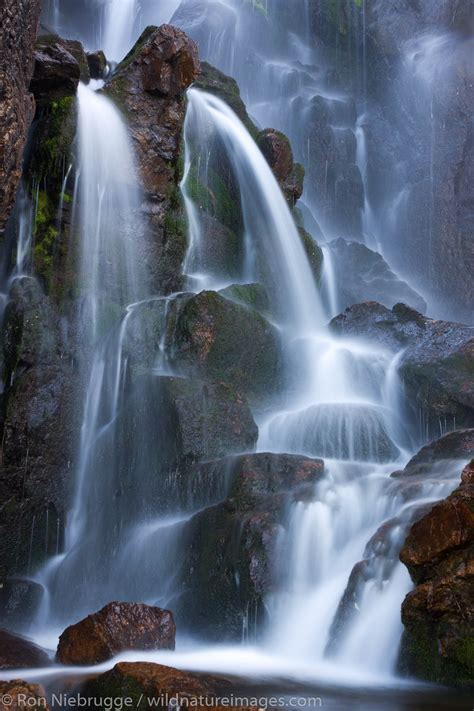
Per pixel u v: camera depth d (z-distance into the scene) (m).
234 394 14.39
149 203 17.83
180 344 15.54
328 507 11.38
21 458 14.57
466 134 30.64
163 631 9.67
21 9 12.69
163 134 18.23
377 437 14.92
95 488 14.81
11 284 15.70
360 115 32.19
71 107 16.70
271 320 17.70
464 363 15.36
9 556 14.26
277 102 30.80
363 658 9.34
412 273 29.30
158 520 13.48
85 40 31.72
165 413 13.93
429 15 32.91
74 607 13.49
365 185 31.28
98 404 15.54
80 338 15.90
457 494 9.02
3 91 12.31
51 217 16.39
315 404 15.28
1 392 15.01
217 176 20.45
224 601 11.20
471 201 30.42
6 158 12.69
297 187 21.47
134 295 17.14
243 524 11.42
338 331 17.92
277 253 19.94
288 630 10.45
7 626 13.15
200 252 19.00
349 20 33.03
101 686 7.50
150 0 33.56
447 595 8.66
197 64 18.72
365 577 9.96
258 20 32.66
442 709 7.42
